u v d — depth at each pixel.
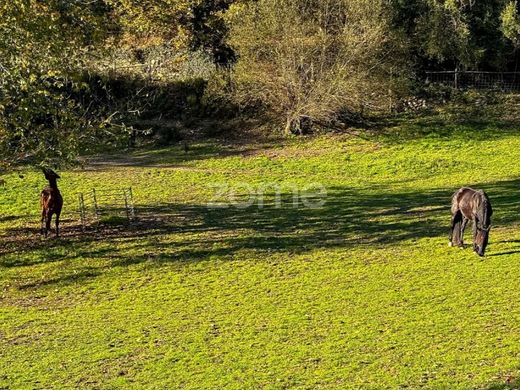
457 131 46.78
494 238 26.34
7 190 37.66
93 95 49.53
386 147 45.16
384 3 50.72
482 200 23.64
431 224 29.06
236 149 46.72
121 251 26.62
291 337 18.17
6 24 23.61
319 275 23.19
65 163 27.42
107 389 15.75
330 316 19.53
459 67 54.94
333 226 29.64
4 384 16.23
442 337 17.58
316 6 49.56
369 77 48.31
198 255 25.94
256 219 31.31
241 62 49.31
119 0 33.75
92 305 21.48
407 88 49.88
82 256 26.11
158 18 36.03
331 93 47.59
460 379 15.16
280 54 48.41
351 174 41.06
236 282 22.92
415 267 23.41
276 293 21.69
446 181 38.19
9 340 18.94
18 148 26.41
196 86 53.12
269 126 49.66
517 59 55.91
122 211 33.41
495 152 42.91
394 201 34.03
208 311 20.45
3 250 26.97
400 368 15.91
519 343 16.86
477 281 21.66
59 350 18.09
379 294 21.05
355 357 16.69
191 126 50.50
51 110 25.64
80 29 26.12
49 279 23.95
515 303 19.64
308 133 48.56
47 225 28.53
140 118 51.31
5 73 23.91
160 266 24.84
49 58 24.97
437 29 51.75
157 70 54.72
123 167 43.31
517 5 55.72
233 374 16.14
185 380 15.98
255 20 49.31
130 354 17.62
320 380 15.57
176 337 18.58
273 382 15.60
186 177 40.81
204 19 54.69
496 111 49.53
